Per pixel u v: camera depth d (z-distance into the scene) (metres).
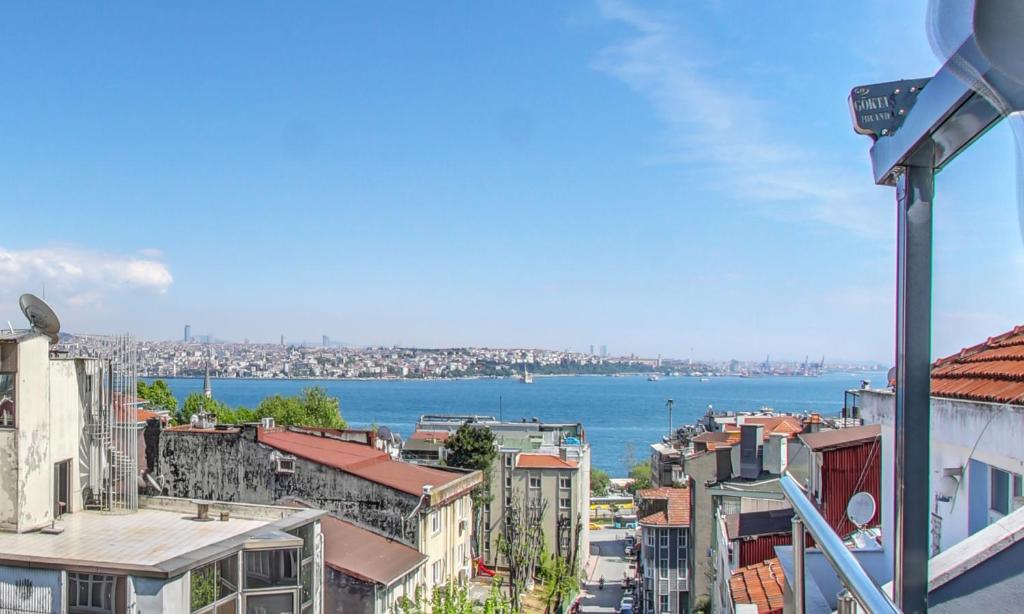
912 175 4.00
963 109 3.37
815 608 7.41
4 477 26.55
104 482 29.89
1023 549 5.67
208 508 29.17
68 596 22.48
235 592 24.17
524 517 77.88
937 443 7.95
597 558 103.75
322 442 47.56
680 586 56.75
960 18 2.46
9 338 26.73
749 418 73.69
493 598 35.25
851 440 16.12
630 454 186.00
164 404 114.25
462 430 81.25
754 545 26.70
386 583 32.69
